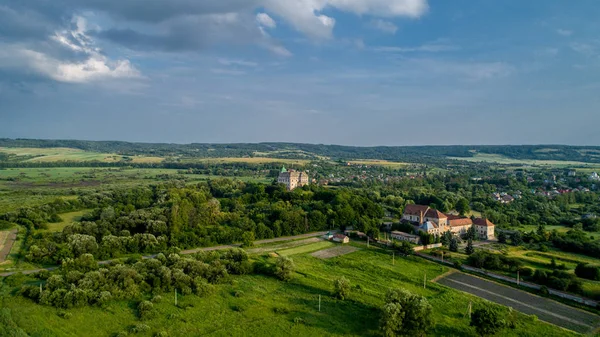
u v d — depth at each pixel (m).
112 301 108.69
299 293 121.75
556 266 152.50
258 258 156.62
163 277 118.75
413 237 190.62
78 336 92.19
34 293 106.38
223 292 119.75
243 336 95.75
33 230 182.62
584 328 103.50
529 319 107.19
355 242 190.38
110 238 159.50
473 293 127.19
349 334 98.25
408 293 104.88
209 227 192.88
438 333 99.19
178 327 98.50
